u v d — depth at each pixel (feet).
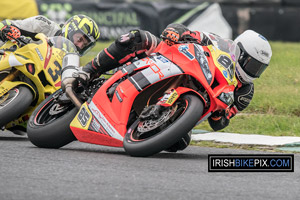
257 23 211.61
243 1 206.28
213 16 201.87
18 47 75.51
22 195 41.34
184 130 55.93
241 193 44.45
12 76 72.64
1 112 69.36
